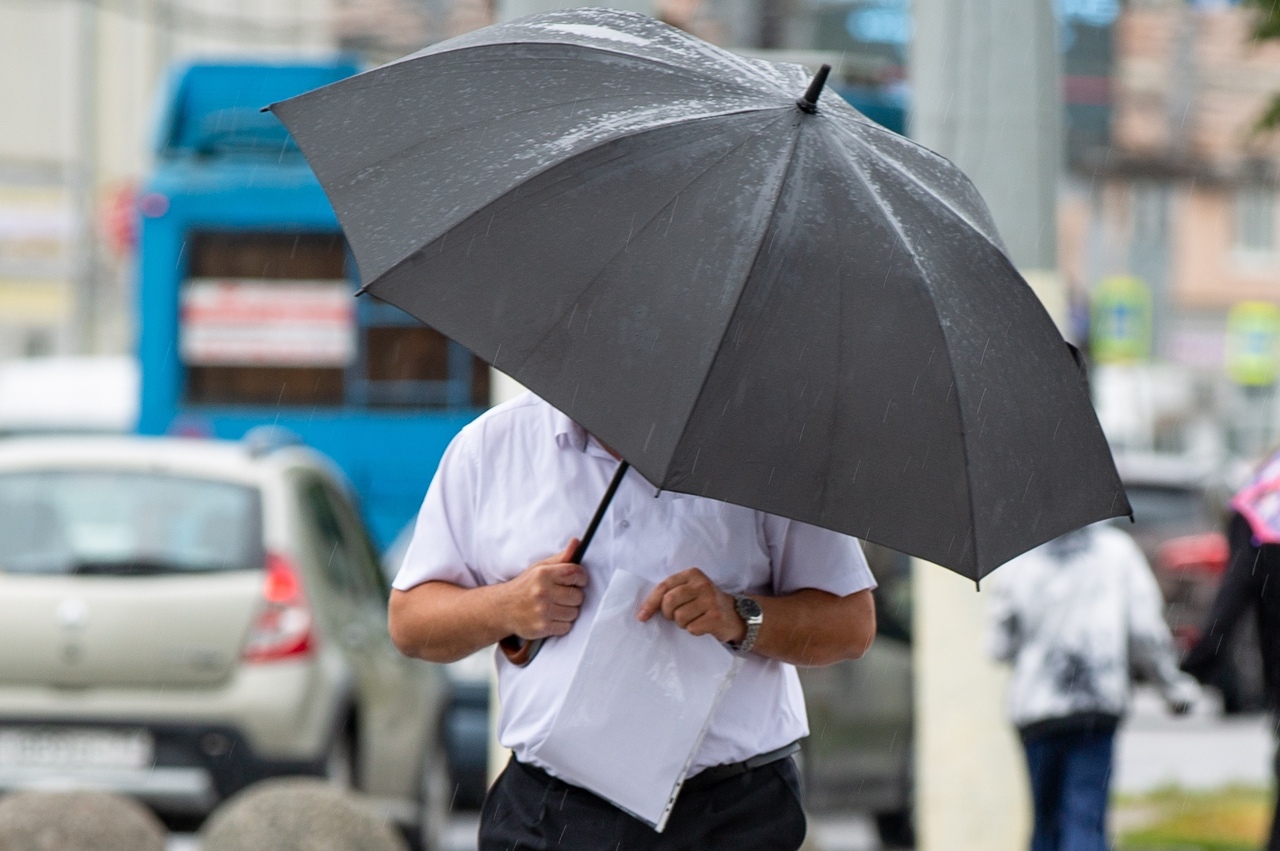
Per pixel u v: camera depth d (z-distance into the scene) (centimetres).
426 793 2805
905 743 2992
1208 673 1616
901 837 3058
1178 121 10375
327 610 2558
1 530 2488
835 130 1009
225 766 2411
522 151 975
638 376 909
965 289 994
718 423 904
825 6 6919
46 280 10194
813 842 1955
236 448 2684
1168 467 6022
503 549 1080
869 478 923
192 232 4341
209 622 2441
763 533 1073
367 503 4322
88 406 5284
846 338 938
